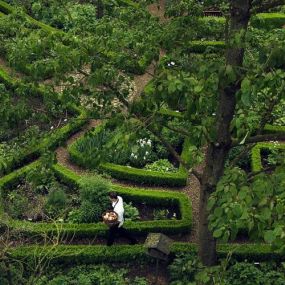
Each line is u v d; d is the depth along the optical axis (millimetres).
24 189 22516
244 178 11500
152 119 13328
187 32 16234
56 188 21156
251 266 18969
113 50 15008
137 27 16266
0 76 27938
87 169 23672
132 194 22234
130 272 19828
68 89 14711
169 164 23969
